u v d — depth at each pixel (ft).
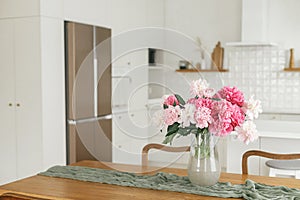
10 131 14.93
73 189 7.12
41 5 14.03
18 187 7.29
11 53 14.66
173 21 22.00
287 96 19.72
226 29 20.84
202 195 6.72
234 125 6.64
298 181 7.70
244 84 20.43
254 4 18.53
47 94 14.44
